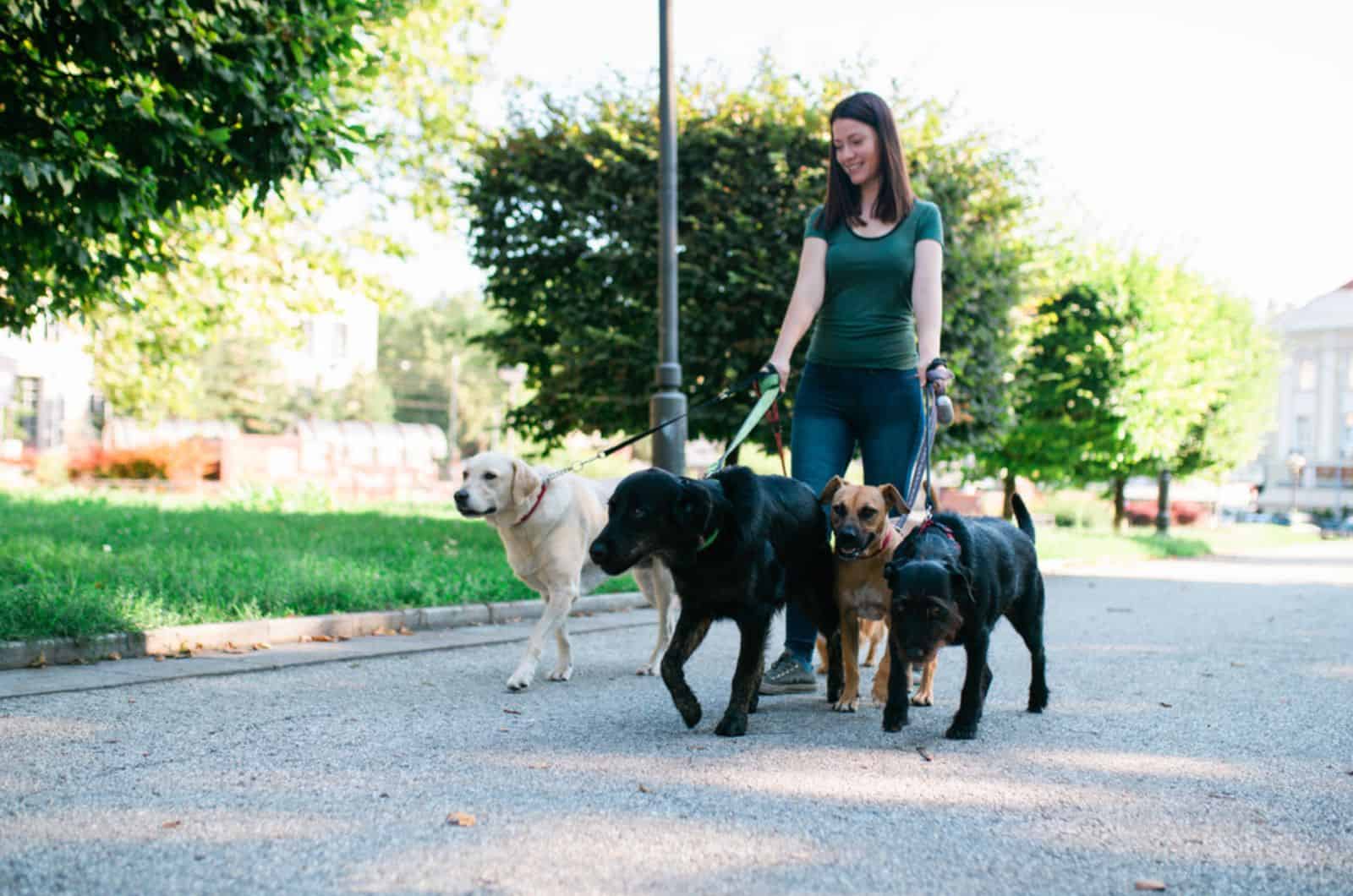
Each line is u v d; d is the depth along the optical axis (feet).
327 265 60.29
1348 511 214.69
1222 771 13.48
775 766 13.05
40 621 19.92
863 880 9.18
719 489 14.60
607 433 52.95
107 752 13.30
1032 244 53.72
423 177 63.46
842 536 15.55
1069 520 124.57
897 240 17.60
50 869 9.11
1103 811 11.44
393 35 57.62
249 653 21.35
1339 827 11.14
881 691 17.35
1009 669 22.44
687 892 8.81
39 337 119.34
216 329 58.90
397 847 9.78
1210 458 100.99
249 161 26.14
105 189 24.17
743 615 14.73
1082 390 76.38
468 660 21.97
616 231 50.06
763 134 48.37
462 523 57.67
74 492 74.69
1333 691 20.21
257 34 25.43
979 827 10.75
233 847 9.73
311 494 71.97
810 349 18.70
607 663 22.26
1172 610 37.55
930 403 17.02
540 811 10.98
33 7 22.48
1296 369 228.63
